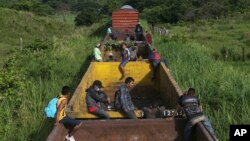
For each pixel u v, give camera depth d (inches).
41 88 559.8
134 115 395.2
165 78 545.3
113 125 347.9
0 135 401.7
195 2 3122.5
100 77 638.5
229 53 1192.8
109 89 625.3
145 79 639.8
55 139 304.0
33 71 696.4
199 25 2422.5
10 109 477.7
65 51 897.5
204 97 514.6
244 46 1423.5
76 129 342.0
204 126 324.5
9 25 2044.8
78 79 642.2
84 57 856.9
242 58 1154.7
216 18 2723.9
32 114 462.6
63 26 2438.5
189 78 608.1
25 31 2060.8
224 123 421.7
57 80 626.5
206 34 1875.0
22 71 664.4
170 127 350.9
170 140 350.6
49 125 419.2
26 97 524.1
